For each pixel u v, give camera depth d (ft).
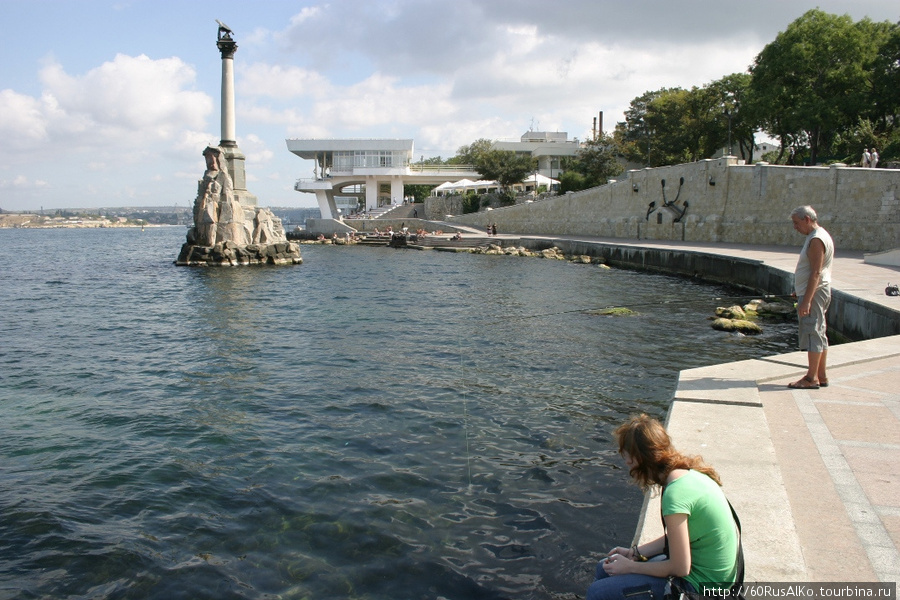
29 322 67.31
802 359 29.09
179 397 38.11
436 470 26.16
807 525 13.85
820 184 103.60
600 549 19.54
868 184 94.89
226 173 153.07
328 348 51.67
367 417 33.45
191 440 30.53
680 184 142.31
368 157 294.87
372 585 18.15
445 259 157.99
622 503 22.61
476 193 259.80
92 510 23.31
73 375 43.93
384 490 24.36
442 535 20.77
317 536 21.03
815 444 18.61
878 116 136.67
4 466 27.55
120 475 26.37
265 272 127.95
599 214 175.42
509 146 308.81
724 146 205.36
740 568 10.52
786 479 16.22
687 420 20.70
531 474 25.45
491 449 28.35
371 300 82.17
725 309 64.90
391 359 47.16
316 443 29.73
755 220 119.14
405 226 262.47
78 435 31.50
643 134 239.91
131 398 38.11
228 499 23.99
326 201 295.69
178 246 267.80
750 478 16.08
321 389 39.14
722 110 188.44
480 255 167.94
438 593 17.67
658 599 10.48
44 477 26.30
